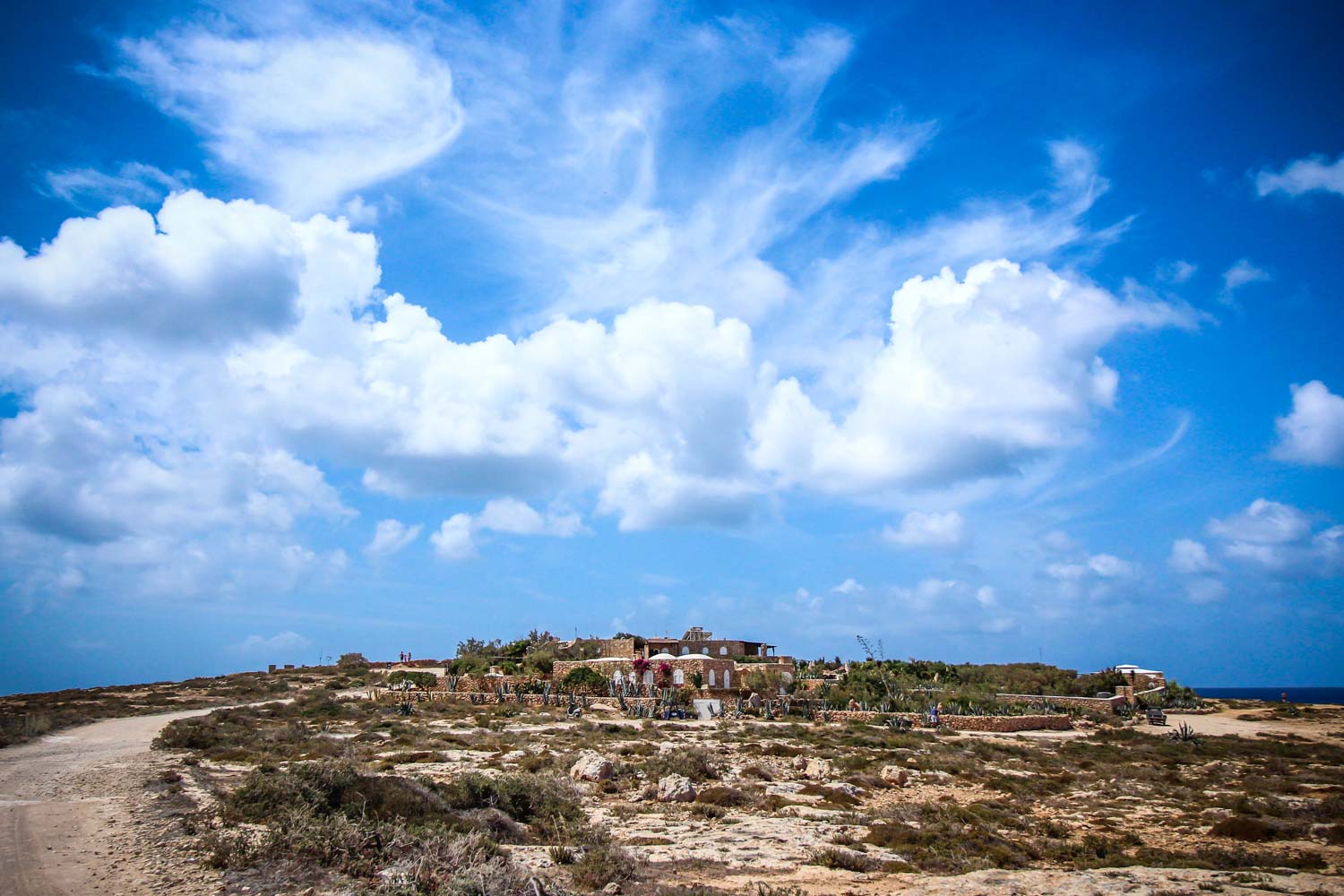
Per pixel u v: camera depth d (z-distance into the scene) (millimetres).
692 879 18922
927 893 17594
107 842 18938
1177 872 19422
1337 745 55219
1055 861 22109
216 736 40812
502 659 94125
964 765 40875
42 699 74750
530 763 35406
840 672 97562
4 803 24000
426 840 18172
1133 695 89812
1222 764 44531
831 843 23016
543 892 15773
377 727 49656
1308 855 23125
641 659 76938
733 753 43656
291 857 17297
